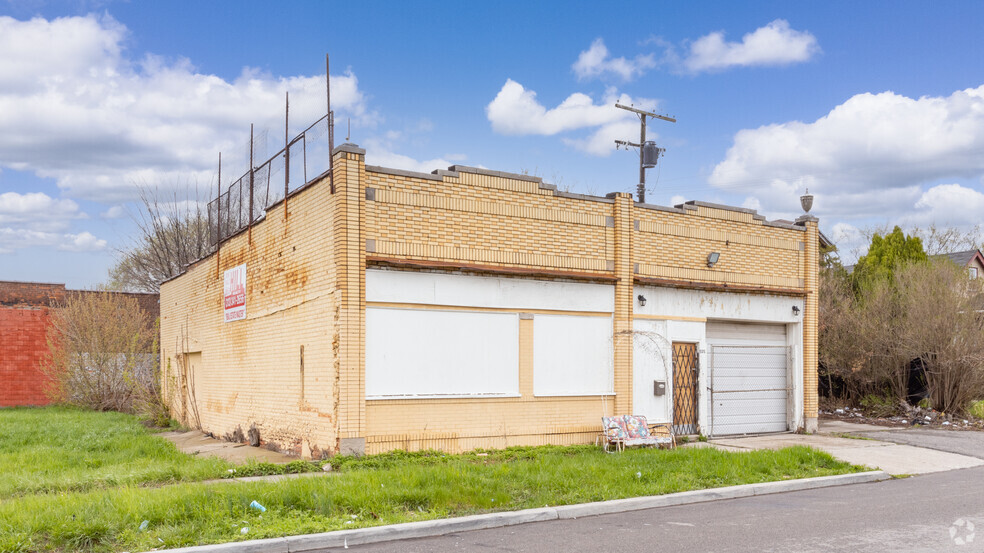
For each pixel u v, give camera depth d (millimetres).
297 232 15484
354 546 8195
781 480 12273
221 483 10367
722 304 18406
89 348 29375
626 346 16672
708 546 8008
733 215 18719
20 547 7438
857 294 25969
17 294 31516
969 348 21203
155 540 7816
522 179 15672
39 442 17609
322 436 13945
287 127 16250
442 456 13727
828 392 25016
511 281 15406
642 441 15305
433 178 14562
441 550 7961
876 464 14281
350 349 13422
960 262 39969
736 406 18844
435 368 14453
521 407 15375
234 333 19125
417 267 14180
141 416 25391
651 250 17312
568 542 8297
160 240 42062
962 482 12812
